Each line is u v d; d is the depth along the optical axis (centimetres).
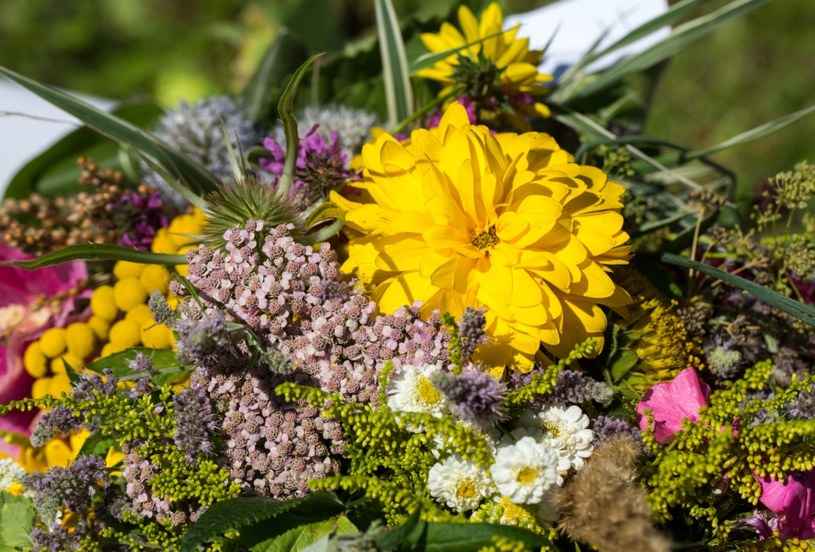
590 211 51
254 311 50
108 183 60
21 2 143
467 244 51
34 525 52
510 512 49
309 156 54
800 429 47
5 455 58
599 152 59
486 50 60
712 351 55
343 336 50
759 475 49
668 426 51
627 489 47
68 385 56
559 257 50
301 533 49
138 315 55
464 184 51
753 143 116
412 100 61
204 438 49
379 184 52
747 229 65
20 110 77
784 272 56
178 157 58
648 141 59
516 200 51
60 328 56
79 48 141
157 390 51
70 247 50
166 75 131
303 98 67
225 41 137
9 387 57
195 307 49
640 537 46
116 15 144
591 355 51
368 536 47
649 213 62
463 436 48
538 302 50
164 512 49
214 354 48
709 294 56
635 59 65
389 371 49
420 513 48
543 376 49
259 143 65
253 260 50
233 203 52
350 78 68
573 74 66
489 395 47
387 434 49
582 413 51
